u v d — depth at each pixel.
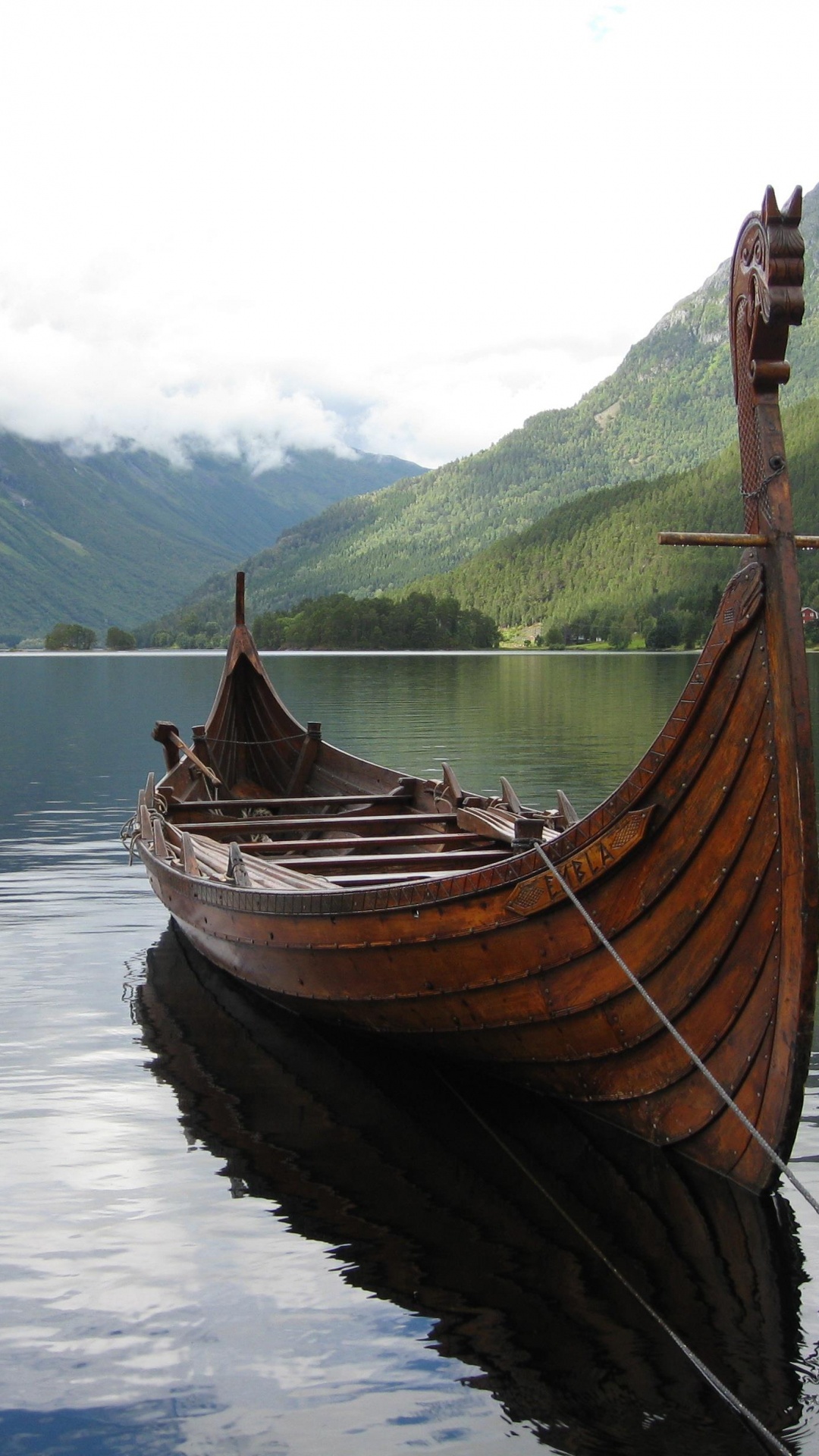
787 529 6.25
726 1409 5.11
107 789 25.77
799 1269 6.22
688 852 6.70
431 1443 4.95
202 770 16.83
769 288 6.02
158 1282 6.18
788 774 6.16
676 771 6.70
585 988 7.36
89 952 13.02
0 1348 5.62
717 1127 7.00
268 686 19.12
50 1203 7.05
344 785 16.83
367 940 8.44
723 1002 6.73
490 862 11.67
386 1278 6.19
